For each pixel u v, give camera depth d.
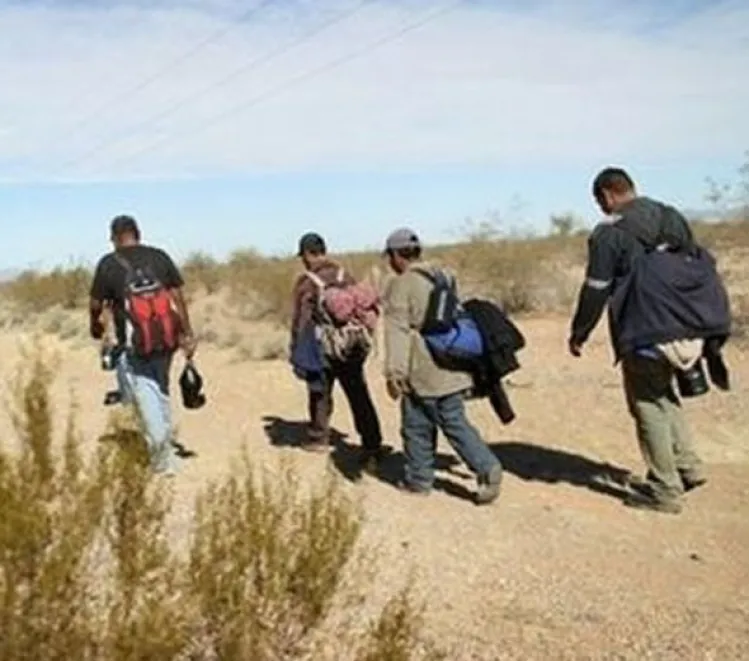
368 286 10.00
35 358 6.17
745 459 10.06
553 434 11.02
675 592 6.93
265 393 13.78
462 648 5.82
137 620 3.98
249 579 4.46
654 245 8.34
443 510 8.48
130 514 4.29
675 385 9.11
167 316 9.00
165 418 8.94
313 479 9.09
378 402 12.83
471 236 26.09
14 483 4.03
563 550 7.67
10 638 3.86
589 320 8.40
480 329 8.64
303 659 4.66
